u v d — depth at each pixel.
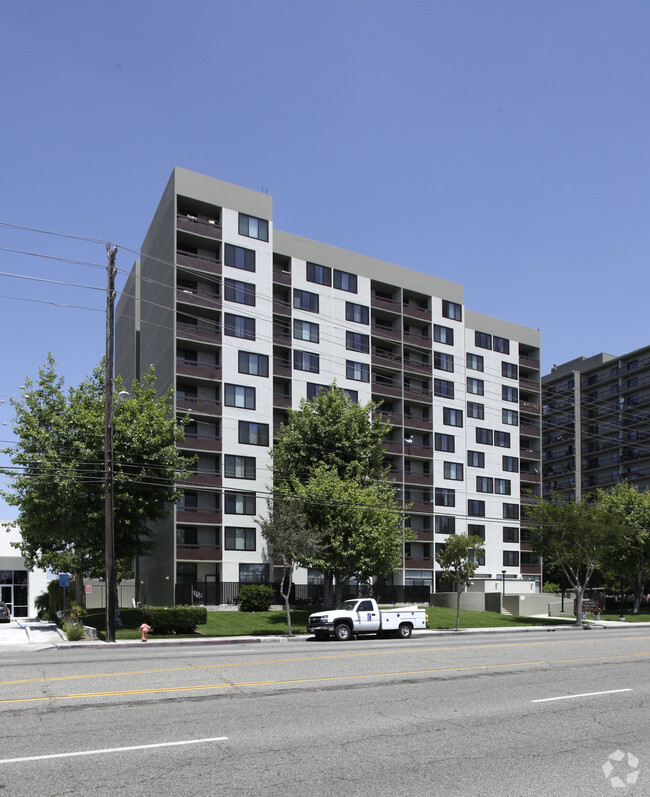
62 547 40.31
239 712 11.37
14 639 30.20
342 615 31.42
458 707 12.16
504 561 68.75
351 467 44.94
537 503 54.09
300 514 36.59
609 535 47.34
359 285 60.66
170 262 50.53
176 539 46.97
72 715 10.98
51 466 33.50
